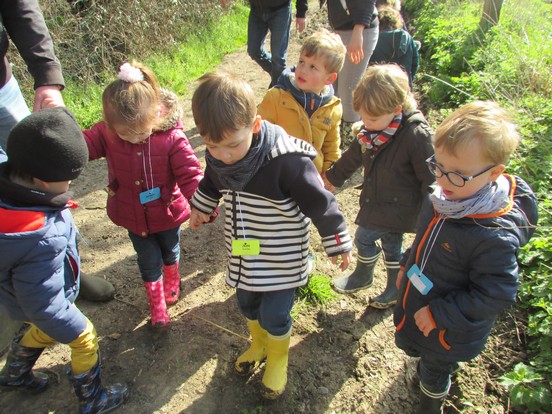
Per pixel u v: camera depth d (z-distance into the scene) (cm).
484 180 163
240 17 880
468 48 587
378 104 221
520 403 220
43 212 176
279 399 238
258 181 192
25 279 175
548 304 262
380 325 279
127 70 212
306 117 271
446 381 209
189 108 571
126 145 233
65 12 577
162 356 261
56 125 170
